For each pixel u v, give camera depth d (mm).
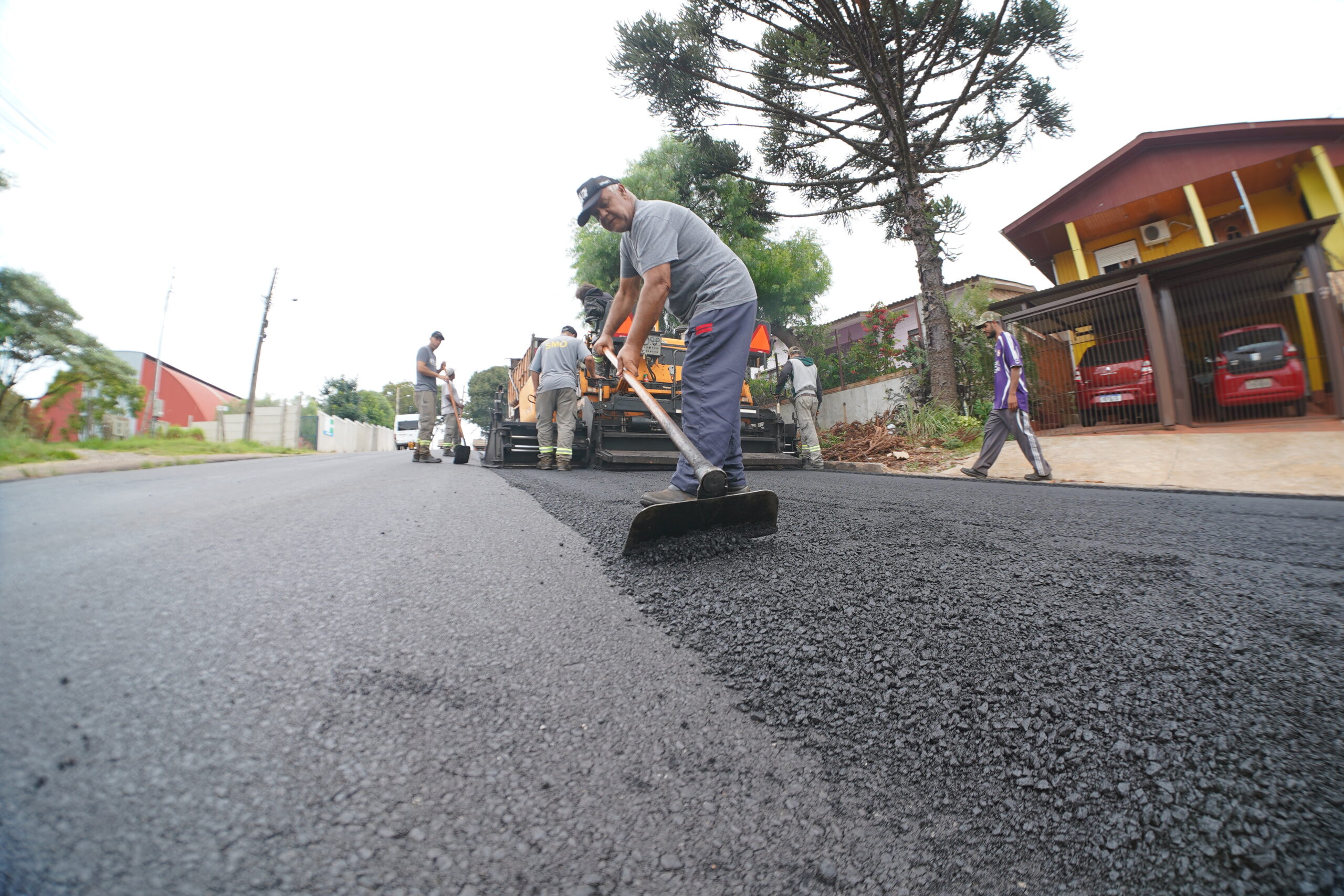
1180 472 5590
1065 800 840
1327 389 6887
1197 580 1822
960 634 1375
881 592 1672
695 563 2025
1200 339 7840
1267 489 4855
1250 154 9797
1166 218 11281
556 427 7465
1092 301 8047
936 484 5512
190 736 906
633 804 826
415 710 1032
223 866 654
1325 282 6672
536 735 979
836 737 996
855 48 8617
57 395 14125
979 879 720
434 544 2346
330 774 840
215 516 2977
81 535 2445
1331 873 687
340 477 5914
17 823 686
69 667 1129
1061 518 3125
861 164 11180
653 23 9516
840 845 768
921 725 1021
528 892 666
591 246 15719
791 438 8625
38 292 13984
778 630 1411
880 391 10656
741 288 2510
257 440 26078
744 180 11594
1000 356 6055
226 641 1283
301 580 1775
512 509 3330
